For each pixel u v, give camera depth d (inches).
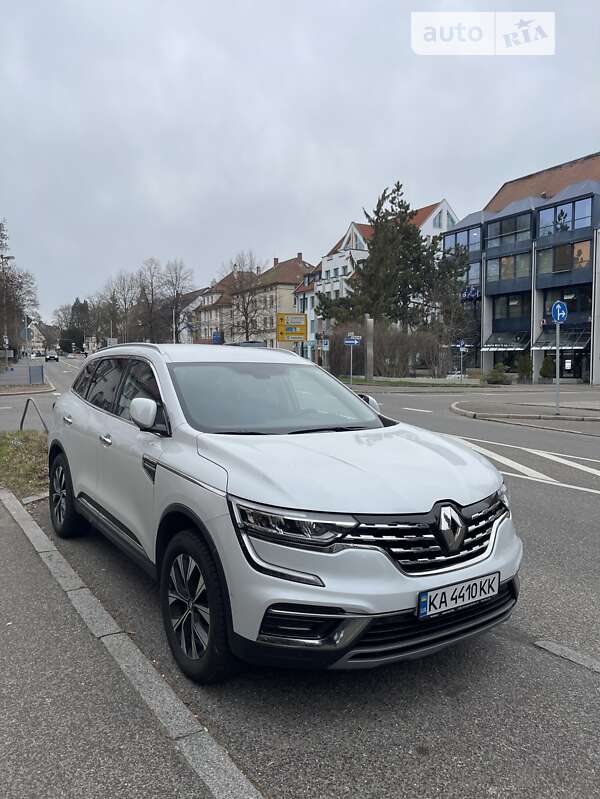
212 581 116.6
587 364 1673.2
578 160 1975.9
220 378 165.0
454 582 112.0
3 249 1867.6
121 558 201.6
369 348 1509.6
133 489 153.5
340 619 104.7
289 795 94.7
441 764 101.8
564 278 1705.2
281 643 106.7
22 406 814.5
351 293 1899.6
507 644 144.6
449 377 1612.9
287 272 3452.3
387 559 107.4
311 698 121.0
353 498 109.7
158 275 3496.6
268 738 108.3
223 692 122.8
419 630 111.0
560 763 102.3
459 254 1971.0
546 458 410.6
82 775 99.0
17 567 193.6
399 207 1975.9
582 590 178.4
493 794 95.2
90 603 165.5
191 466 128.0
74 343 5890.8
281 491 110.2
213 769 100.3
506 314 1972.2
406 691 123.9
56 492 226.5
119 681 127.1
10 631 149.6
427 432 163.9
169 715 115.0
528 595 174.6
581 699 121.4
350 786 96.7
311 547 106.0
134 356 183.5
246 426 147.3
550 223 1755.7
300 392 174.2
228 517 113.0
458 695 122.4
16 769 100.4
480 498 122.6
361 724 112.6
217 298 4116.6
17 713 115.9
